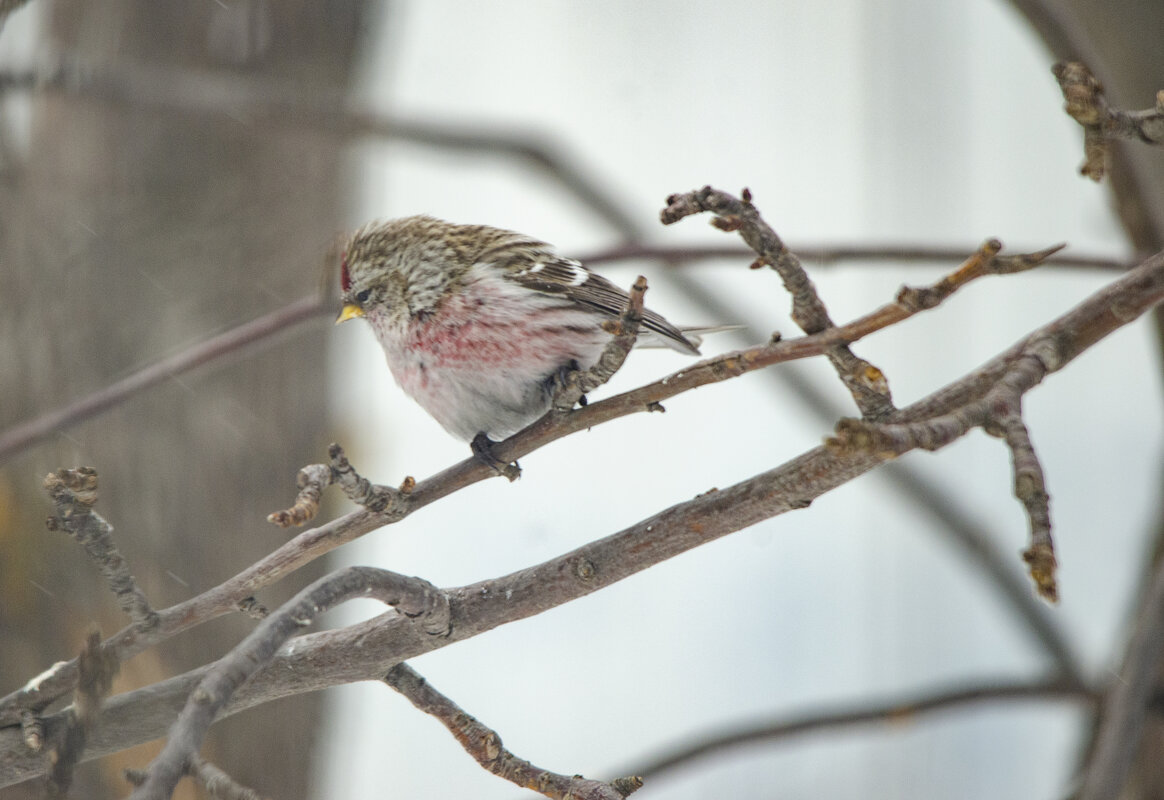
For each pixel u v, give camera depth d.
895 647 10.38
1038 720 10.98
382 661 5.31
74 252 10.37
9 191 10.16
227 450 10.73
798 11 15.16
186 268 10.71
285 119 10.17
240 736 10.55
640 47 15.33
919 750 10.47
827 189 14.84
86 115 10.70
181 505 10.45
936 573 10.75
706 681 13.30
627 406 5.35
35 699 5.29
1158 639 6.33
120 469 10.25
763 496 4.95
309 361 11.30
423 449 13.97
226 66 11.22
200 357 7.97
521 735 12.78
